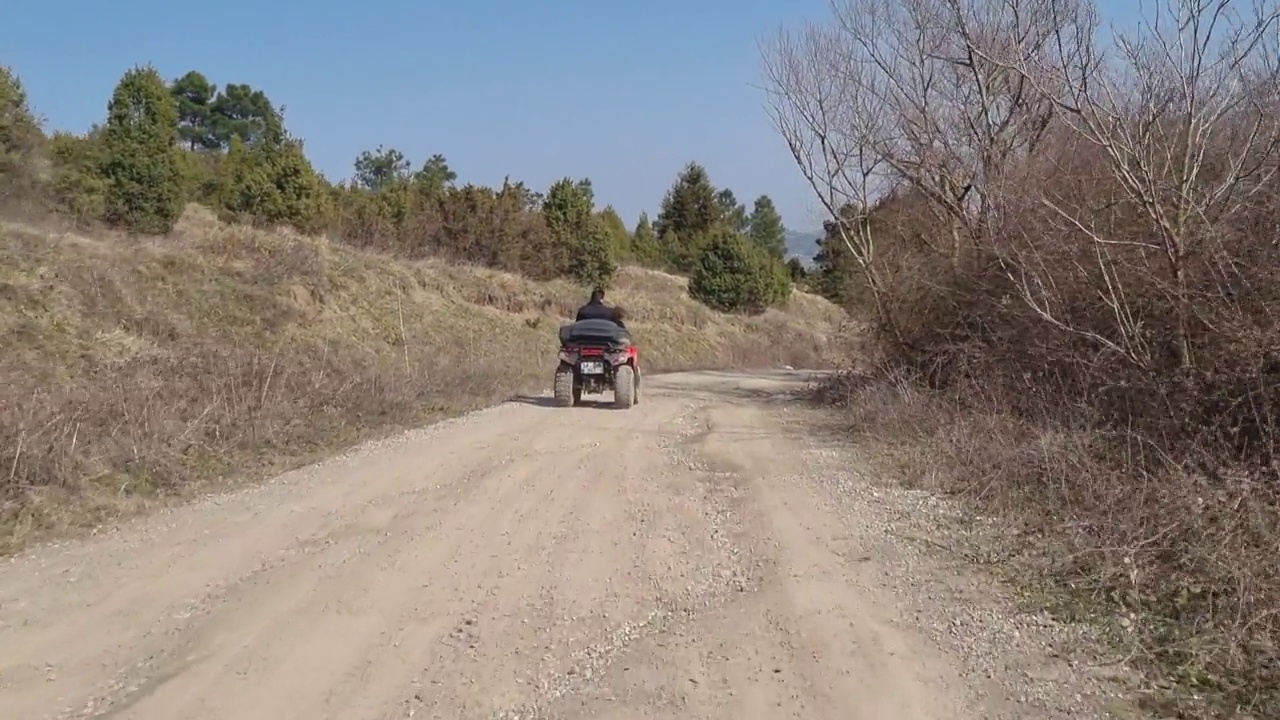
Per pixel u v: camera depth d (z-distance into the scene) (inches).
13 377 524.7
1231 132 406.9
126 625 231.0
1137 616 234.2
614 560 284.4
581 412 601.3
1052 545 285.1
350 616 237.0
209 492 376.2
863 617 235.6
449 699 193.3
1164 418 364.8
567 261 1510.8
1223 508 278.7
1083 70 412.2
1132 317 412.2
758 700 191.3
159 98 930.1
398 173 2669.8
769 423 563.8
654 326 1462.8
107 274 718.5
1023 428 418.3
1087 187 446.9
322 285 926.4
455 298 1138.0
